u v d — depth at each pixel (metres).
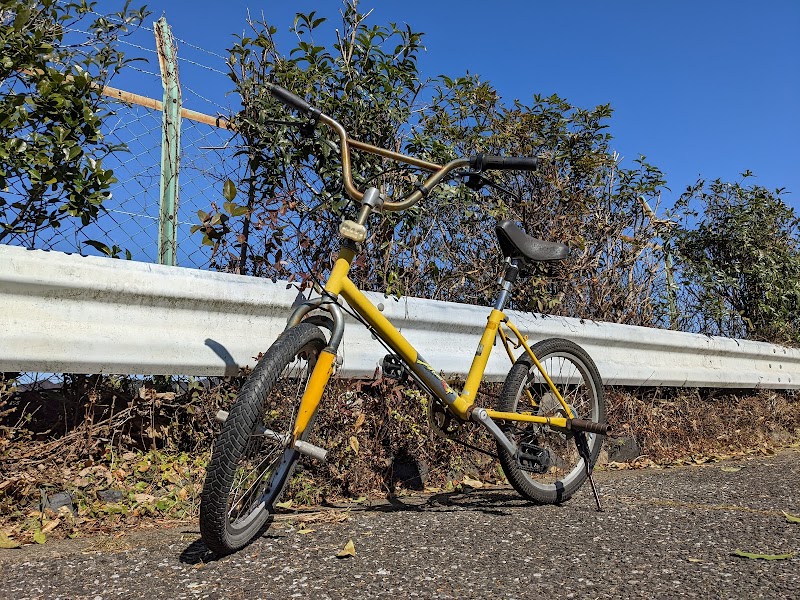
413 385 3.86
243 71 3.98
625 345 5.30
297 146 4.00
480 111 5.10
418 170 4.36
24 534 2.65
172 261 3.75
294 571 2.27
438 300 4.45
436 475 3.92
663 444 5.27
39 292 2.89
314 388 2.57
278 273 3.72
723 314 6.84
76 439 3.07
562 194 5.28
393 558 2.42
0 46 3.10
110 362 3.01
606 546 2.62
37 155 3.15
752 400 6.58
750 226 7.32
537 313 4.88
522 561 2.41
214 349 3.31
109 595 2.06
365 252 4.18
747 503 3.48
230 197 3.62
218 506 2.23
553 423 3.43
